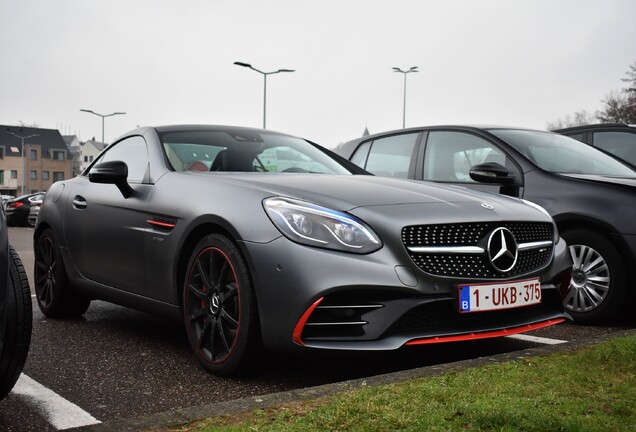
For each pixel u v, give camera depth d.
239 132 4.62
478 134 5.67
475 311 3.27
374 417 2.37
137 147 4.47
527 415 2.33
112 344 4.21
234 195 3.45
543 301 3.73
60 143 103.38
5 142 98.56
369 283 3.05
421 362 3.69
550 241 3.76
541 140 5.67
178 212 3.67
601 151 5.87
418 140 6.13
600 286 4.82
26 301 2.85
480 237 3.38
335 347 3.05
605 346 3.39
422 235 3.22
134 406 3.01
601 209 4.78
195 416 2.46
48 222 4.96
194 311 3.57
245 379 3.40
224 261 3.40
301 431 2.26
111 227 4.23
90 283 4.51
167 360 3.81
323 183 3.62
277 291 3.12
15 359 2.82
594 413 2.41
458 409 2.42
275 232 3.18
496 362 3.16
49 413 2.89
